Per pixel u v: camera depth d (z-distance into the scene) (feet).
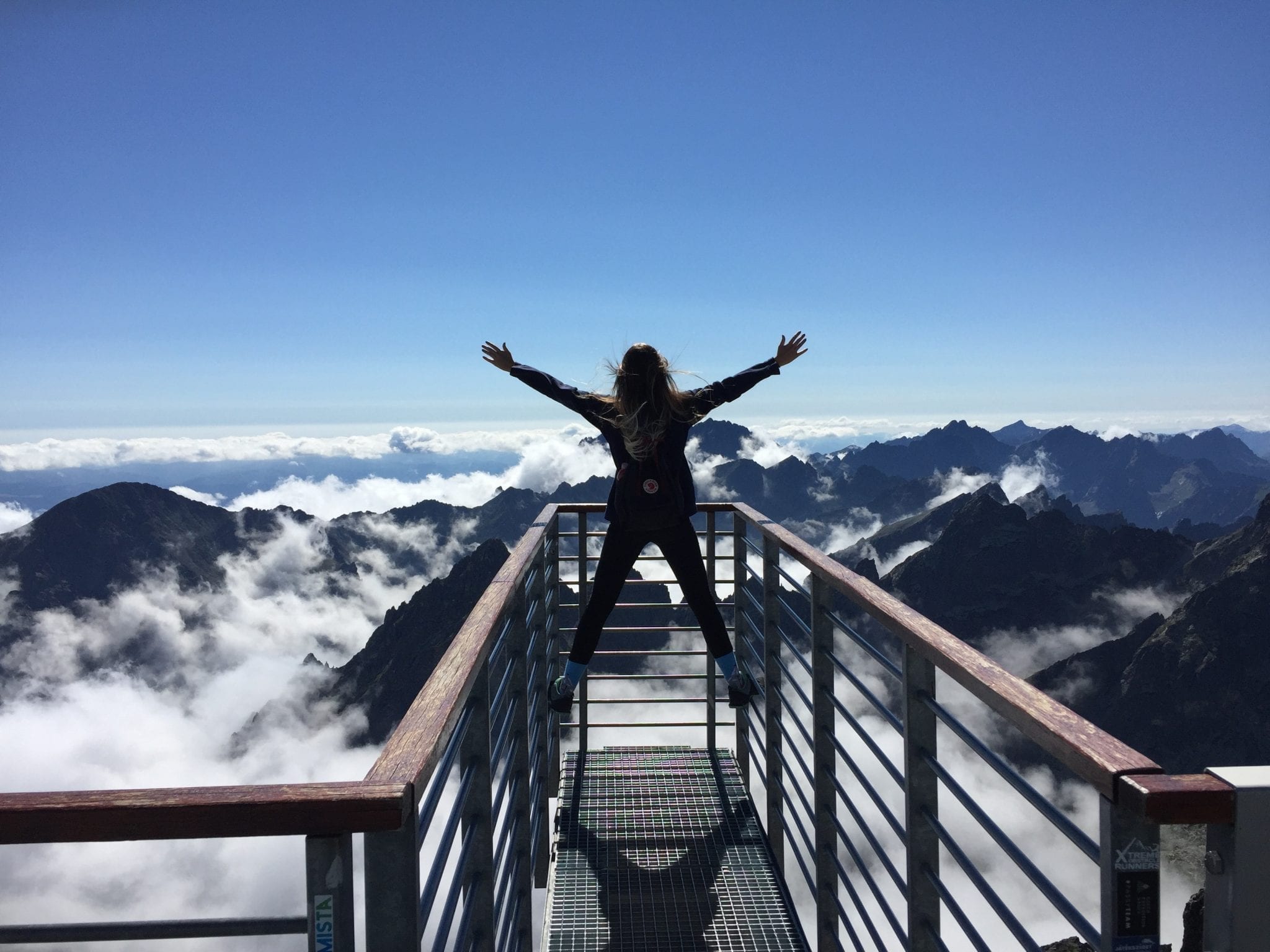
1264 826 3.85
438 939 5.84
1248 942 3.87
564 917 14.37
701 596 12.32
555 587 18.44
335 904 4.31
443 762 6.10
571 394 11.82
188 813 4.23
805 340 11.80
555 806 17.93
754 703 17.70
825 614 12.05
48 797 4.27
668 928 14.12
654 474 11.69
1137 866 4.28
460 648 7.52
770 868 15.64
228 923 4.33
